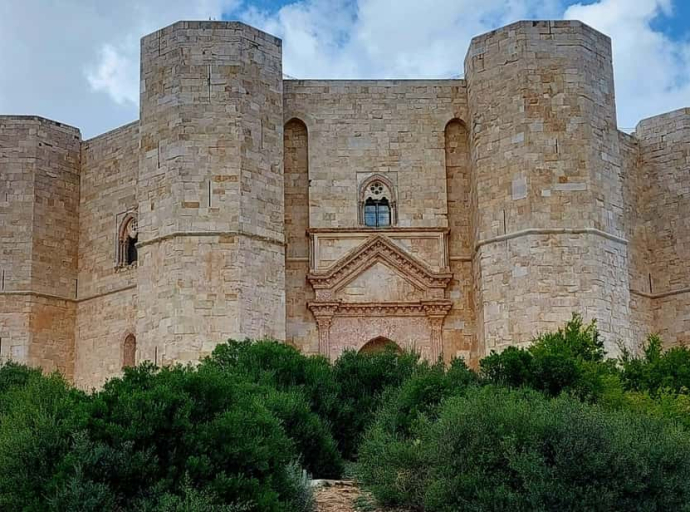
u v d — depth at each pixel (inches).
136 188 1815.9
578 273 1593.3
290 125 1801.2
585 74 1669.5
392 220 1768.0
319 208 1763.0
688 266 1828.2
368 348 1729.8
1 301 1815.9
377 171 1781.5
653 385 1381.6
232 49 1674.5
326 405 1266.0
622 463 875.4
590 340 1417.3
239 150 1640.0
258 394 1138.0
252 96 1679.4
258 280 1622.8
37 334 1819.6
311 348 1715.1
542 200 1616.6
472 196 1743.4
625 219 1846.7
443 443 928.9
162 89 1681.8
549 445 901.2
